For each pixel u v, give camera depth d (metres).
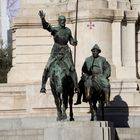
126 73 69.44
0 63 123.75
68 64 54.94
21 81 71.19
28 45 71.75
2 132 58.62
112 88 65.75
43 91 55.88
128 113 64.94
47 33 71.62
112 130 55.88
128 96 65.25
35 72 71.31
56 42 55.72
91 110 56.66
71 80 54.84
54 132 53.84
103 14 68.62
